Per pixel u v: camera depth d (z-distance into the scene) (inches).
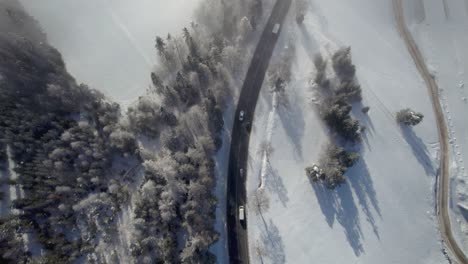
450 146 3046.3
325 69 3260.3
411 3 3821.4
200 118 2886.3
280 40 3481.8
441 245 2664.9
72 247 2549.2
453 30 3671.3
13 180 2755.9
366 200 2755.9
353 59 3405.5
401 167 2896.2
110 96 3358.8
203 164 2669.8
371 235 2645.2
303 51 3420.3
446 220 2763.3
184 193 2652.6
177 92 3097.9
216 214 2714.1
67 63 3575.3
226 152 2947.8
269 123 3058.6
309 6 3666.3
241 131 3029.0
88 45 3688.5
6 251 2469.2
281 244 2620.6
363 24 3659.0
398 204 2753.4
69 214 2701.8
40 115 2994.6
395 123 3080.7
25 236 2620.6
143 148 2960.1
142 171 2883.9
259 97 3181.6
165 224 2568.9
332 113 2864.2
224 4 3437.5
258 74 3299.7
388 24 3727.9
